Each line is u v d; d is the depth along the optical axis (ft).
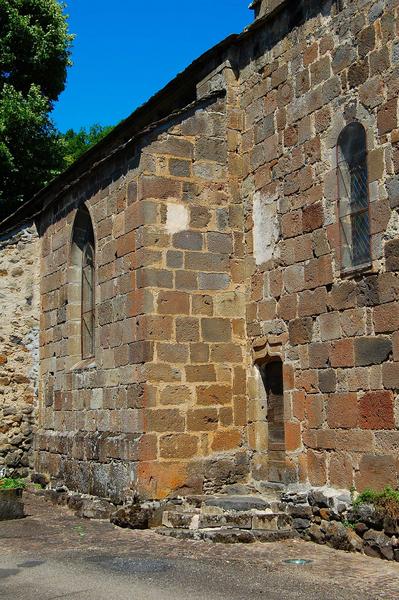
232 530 37.40
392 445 34.63
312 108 41.52
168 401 43.57
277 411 43.80
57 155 93.50
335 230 39.11
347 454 37.11
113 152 48.06
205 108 47.21
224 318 45.62
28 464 63.05
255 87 46.57
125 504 43.52
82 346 56.34
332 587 27.78
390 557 32.12
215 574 29.91
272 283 43.83
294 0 43.57
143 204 44.96
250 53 47.32
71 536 38.99
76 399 53.01
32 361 64.18
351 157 39.09
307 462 39.68
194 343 44.68
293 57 43.37
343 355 37.83
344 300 38.06
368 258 37.47
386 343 35.32
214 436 44.34
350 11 39.24
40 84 96.58
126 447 44.09
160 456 42.86
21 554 34.78
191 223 45.80
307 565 31.53
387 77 36.42
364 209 37.91
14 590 28.02
